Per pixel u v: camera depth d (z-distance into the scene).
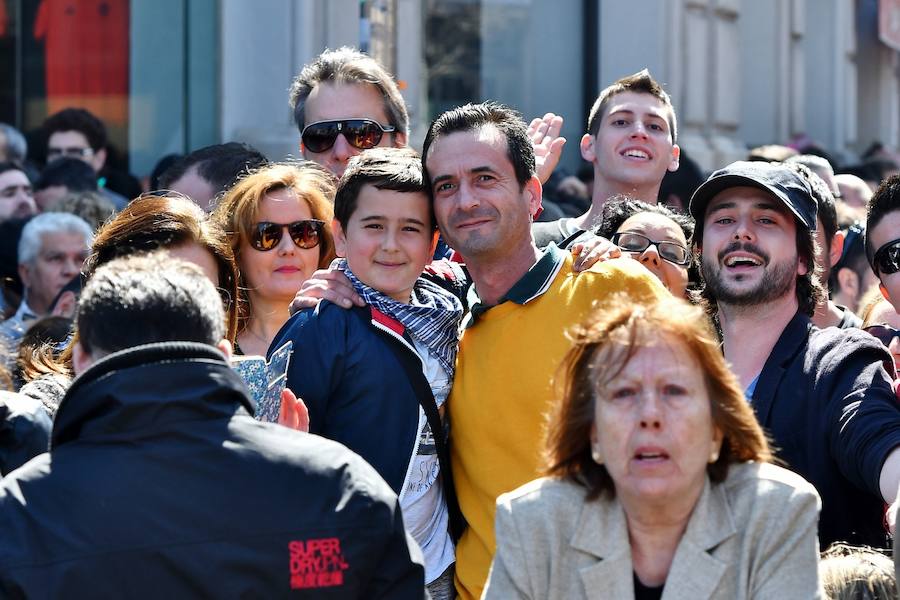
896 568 4.91
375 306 6.45
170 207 6.76
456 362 6.59
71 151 15.84
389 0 14.52
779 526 4.94
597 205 10.06
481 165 6.32
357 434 6.31
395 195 6.41
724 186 6.85
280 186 7.61
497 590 5.11
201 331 4.95
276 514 4.70
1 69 16.91
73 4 17.06
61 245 11.23
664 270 7.85
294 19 17.34
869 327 8.18
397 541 4.88
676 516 5.01
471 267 6.55
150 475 4.66
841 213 11.59
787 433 6.38
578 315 6.29
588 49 21.94
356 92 8.97
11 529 4.62
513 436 6.28
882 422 5.96
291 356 6.38
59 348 8.00
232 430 4.79
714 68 22.92
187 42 17.36
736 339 6.85
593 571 5.00
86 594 4.54
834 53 29.47
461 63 20.86
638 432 4.87
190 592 4.59
